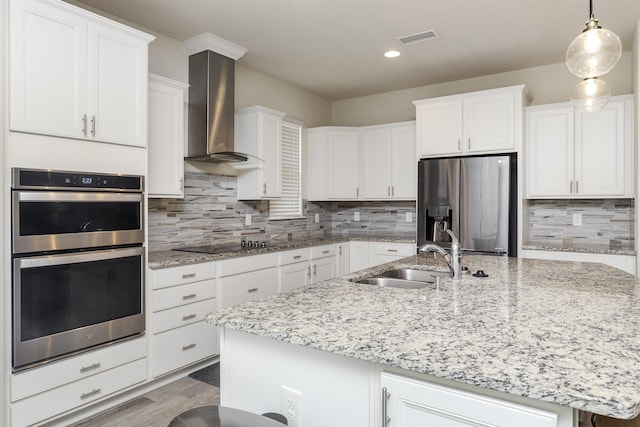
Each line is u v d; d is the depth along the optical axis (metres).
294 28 3.39
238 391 1.39
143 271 2.63
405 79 4.74
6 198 2.02
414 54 3.97
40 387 2.12
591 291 1.74
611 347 1.05
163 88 3.15
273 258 3.77
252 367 1.35
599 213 4.08
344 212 5.64
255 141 4.07
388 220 5.32
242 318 1.33
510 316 1.34
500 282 1.95
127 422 2.33
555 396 0.81
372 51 3.89
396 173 4.85
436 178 4.15
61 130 2.23
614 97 3.70
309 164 5.20
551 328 1.21
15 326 2.03
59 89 2.23
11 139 2.05
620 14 3.14
